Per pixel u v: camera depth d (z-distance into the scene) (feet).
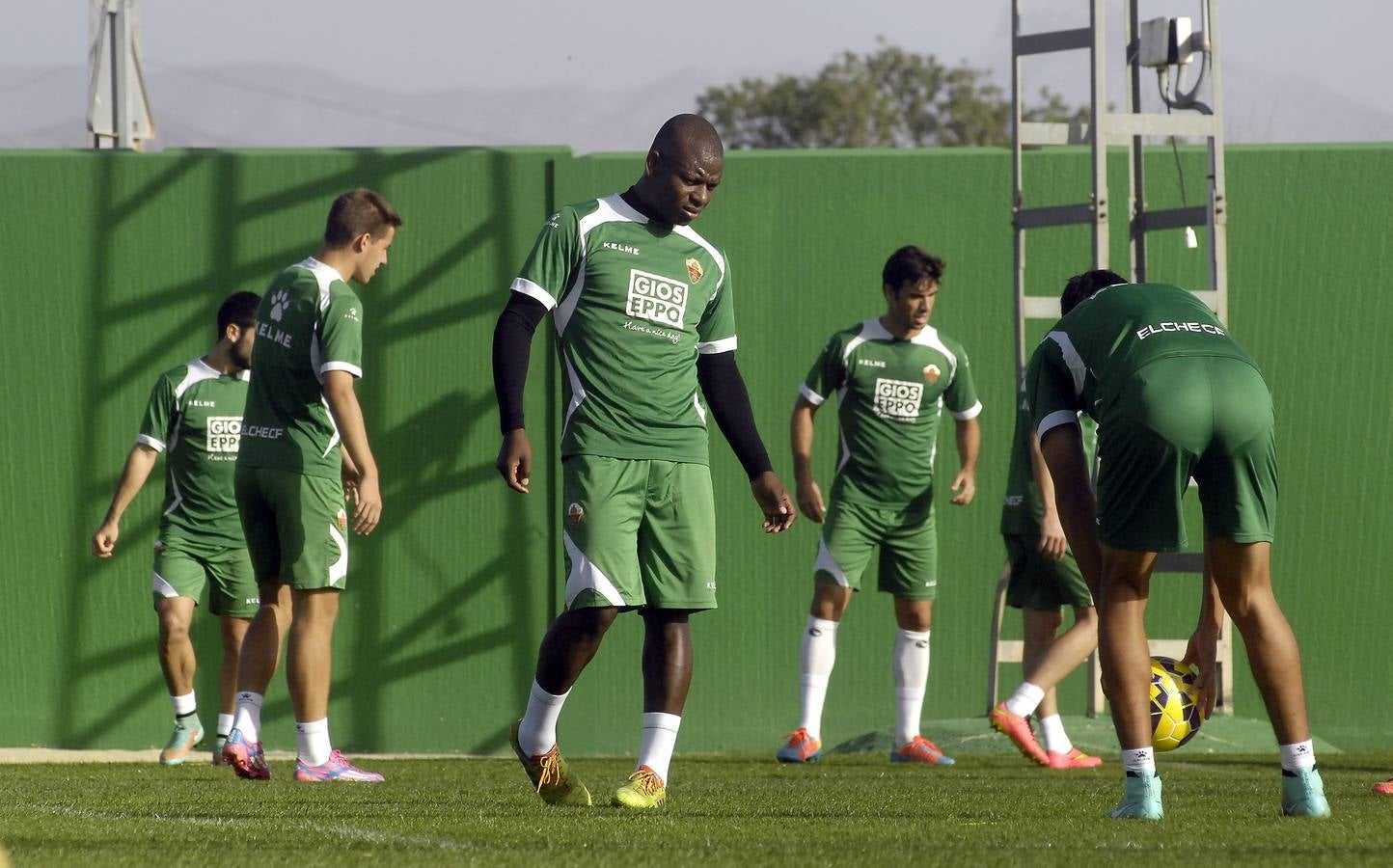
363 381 81.97
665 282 39.29
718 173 39.91
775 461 82.43
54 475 81.87
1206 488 33.53
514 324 38.45
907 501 69.87
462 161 82.17
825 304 82.53
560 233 39.01
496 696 81.46
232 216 82.43
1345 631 82.38
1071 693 82.84
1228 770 59.77
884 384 69.72
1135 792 33.78
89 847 26.13
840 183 82.69
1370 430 82.74
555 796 39.24
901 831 30.27
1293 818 33.32
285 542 51.52
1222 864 24.12
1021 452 66.39
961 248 82.99
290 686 52.54
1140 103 83.41
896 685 69.87
